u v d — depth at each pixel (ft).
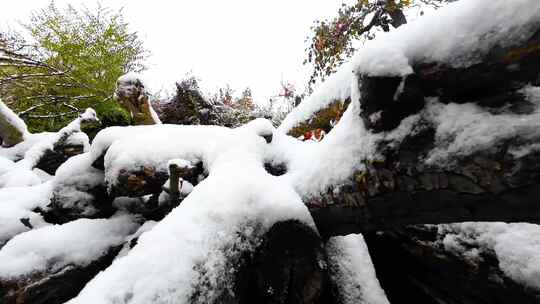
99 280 3.71
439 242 5.79
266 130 7.89
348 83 7.53
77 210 9.36
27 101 21.63
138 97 13.29
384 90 3.57
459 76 3.09
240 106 28.09
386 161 3.75
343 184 4.46
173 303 3.60
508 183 2.65
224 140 7.50
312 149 7.09
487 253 4.95
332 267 6.25
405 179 3.57
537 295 4.16
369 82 3.64
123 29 24.81
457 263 5.36
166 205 8.70
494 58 2.73
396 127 3.74
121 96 13.12
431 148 3.28
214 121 24.30
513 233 4.80
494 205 2.96
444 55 3.10
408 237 6.48
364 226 4.68
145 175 7.59
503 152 2.67
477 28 2.83
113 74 22.82
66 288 7.58
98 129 20.98
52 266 7.61
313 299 4.58
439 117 3.32
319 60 21.44
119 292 3.51
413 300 6.44
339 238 6.72
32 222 9.86
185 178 7.70
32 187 11.25
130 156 7.68
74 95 22.30
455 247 5.44
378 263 7.30
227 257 4.33
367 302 5.79
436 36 3.17
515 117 2.74
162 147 7.94
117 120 22.35
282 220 4.86
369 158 4.00
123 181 7.55
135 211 10.00
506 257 4.62
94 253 8.34
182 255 4.01
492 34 2.71
